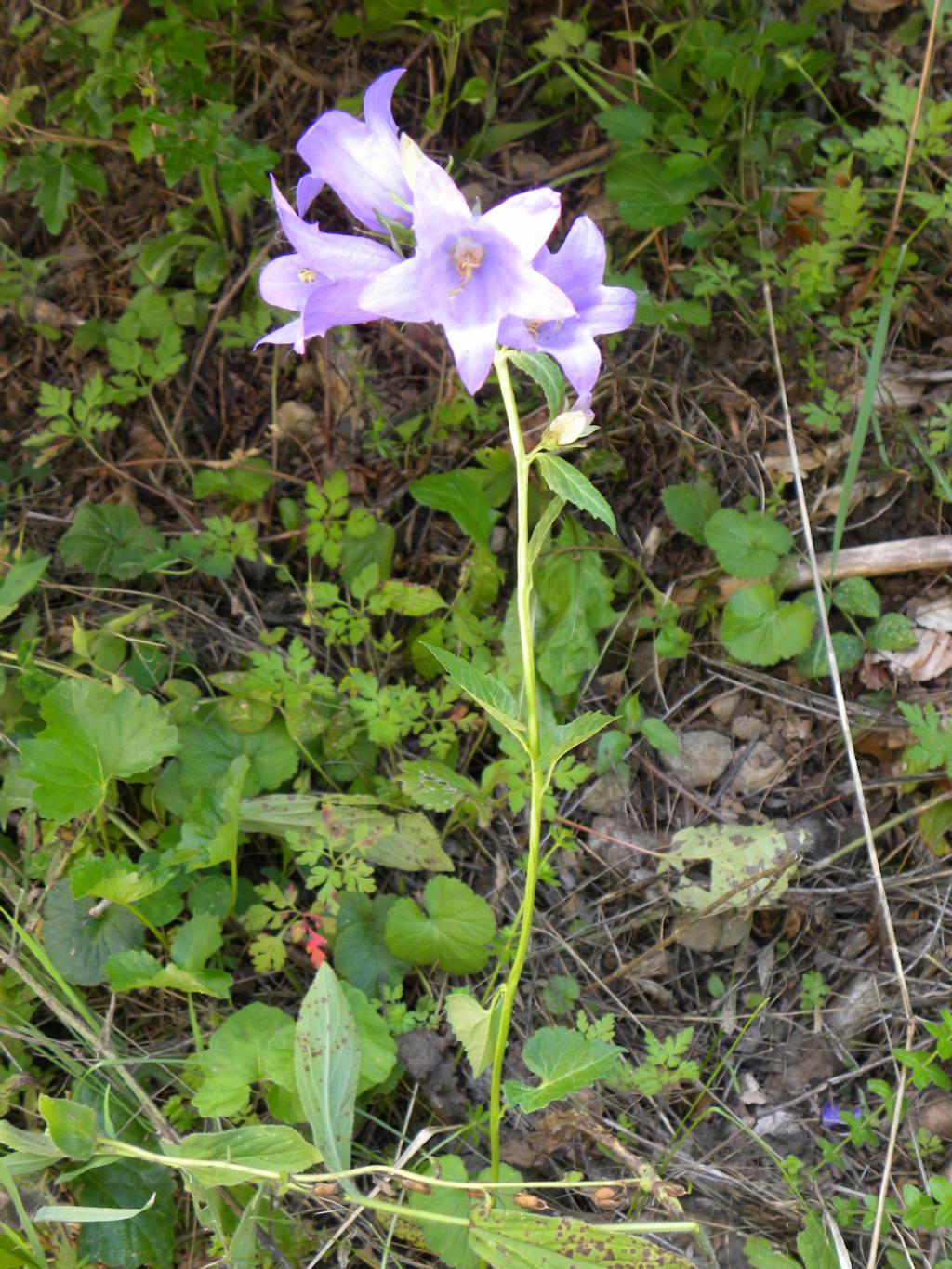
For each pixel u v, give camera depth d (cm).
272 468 64
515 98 70
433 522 63
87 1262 46
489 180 68
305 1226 46
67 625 59
